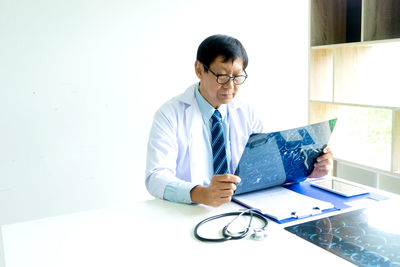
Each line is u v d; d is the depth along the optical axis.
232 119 1.66
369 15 2.01
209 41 1.37
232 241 0.92
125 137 2.58
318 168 1.38
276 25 3.07
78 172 2.47
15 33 2.19
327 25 2.38
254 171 1.19
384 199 1.19
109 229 1.03
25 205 2.34
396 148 1.94
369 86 2.38
